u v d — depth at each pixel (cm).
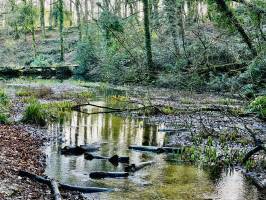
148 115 2058
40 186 904
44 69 4681
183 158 1220
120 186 955
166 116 2003
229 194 906
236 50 1309
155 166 1134
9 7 6594
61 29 5356
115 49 1886
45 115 1888
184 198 877
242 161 1150
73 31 6725
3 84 3706
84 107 2381
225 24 1306
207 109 1166
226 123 1702
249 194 907
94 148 1317
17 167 1005
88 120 1928
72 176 1024
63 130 1645
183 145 1384
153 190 928
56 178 1001
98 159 1204
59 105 2277
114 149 1335
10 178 899
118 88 3403
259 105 1622
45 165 1116
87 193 905
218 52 1297
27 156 1154
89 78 4256
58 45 6109
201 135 1492
